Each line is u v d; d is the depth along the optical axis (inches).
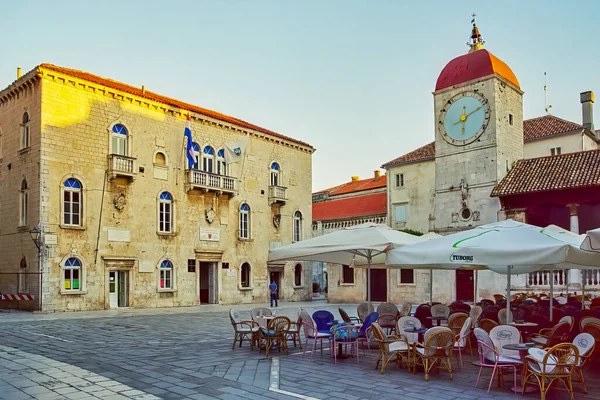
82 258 1144.2
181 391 361.7
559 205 1261.1
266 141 1628.9
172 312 1116.5
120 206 1221.1
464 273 1320.1
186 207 1373.0
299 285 1707.7
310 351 544.4
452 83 1374.3
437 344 407.2
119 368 443.8
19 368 438.6
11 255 1165.1
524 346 378.3
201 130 1433.3
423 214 1590.8
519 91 1406.3
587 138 1505.9
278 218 1636.3
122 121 1247.5
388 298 1444.4
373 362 479.2
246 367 451.8
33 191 1109.1
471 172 1321.4
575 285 1114.7
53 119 1121.4
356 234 536.7
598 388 376.8
